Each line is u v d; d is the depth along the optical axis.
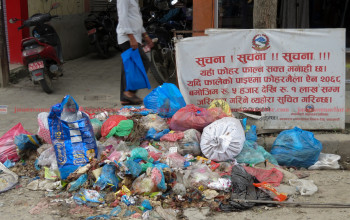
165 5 8.63
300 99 5.46
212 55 5.47
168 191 4.17
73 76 9.12
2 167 4.71
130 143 4.88
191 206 3.94
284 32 5.31
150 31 7.79
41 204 4.01
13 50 9.21
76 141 4.41
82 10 12.03
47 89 7.56
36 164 4.77
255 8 5.65
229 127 4.72
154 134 5.01
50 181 4.45
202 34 6.89
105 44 11.08
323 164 4.89
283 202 3.94
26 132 5.30
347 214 3.79
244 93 5.53
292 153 4.82
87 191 4.11
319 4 9.02
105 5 12.55
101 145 4.75
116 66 10.27
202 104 5.62
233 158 4.68
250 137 5.10
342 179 4.59
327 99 5.42
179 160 4.53
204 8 6.82
